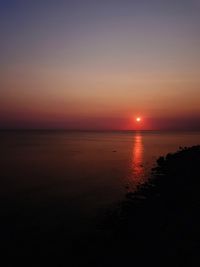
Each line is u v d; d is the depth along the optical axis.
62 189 32.44
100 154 75.69
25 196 29.16
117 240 16.42
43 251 16.89
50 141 148.25
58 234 19.16
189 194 20.53
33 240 18.38
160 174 37.00
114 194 29.88
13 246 17.58
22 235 19.17
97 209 24.48
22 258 16.14
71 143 130.25
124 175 41.69
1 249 17.25
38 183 35.97
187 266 10.48
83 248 16.72
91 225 20.50
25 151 84.00
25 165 53.16
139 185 31.89
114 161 59.53
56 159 63.59
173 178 28.02
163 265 11.20
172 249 12.30
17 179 38.59
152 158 64.69
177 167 33.69
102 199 27.86
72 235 18.88
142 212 19.62
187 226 14.38
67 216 22.72
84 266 14.50
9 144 118.25
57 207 25.20
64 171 46.00
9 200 27.55
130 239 15.54
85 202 26.84
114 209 23.78
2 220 21.92
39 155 72.50
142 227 16.62
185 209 17.20
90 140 165.00
